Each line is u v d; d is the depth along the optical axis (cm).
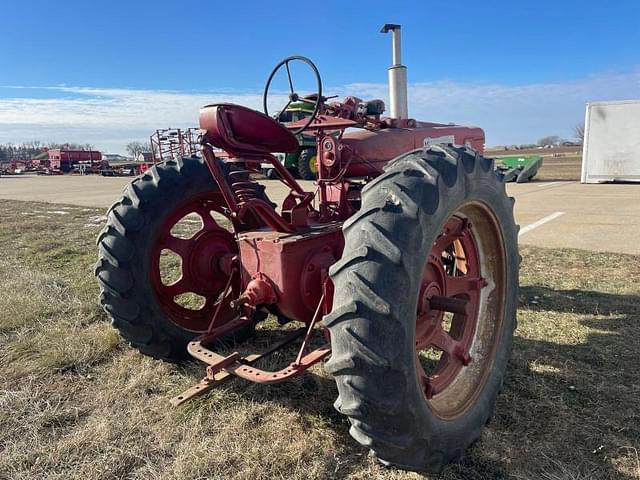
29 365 288
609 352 294
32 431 224
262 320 338
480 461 200
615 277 462
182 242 293
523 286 437
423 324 204
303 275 231
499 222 222
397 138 322
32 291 428
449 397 207
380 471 195
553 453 202
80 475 195
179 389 260
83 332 337
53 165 4556
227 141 216
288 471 196
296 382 263
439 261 213
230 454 205
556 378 263
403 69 391
